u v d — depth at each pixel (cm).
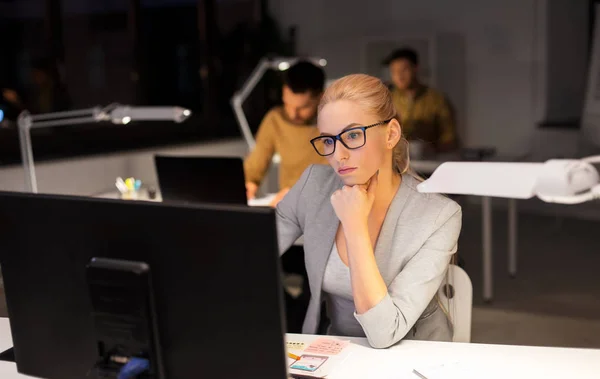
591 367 134
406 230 156
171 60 527
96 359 105
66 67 430
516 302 367
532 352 142
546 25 538
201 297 95
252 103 595
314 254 165
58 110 418
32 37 412
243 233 91
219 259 93
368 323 141
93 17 455
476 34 566
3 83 400
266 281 91
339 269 161
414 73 467
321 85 311
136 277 97
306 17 614
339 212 145
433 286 151
